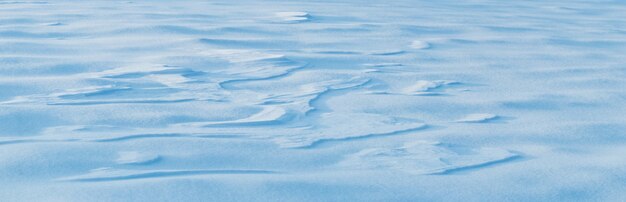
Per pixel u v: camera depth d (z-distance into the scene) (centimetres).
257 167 167
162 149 179
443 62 363
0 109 217
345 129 209
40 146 175
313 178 157
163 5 649
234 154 177
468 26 548
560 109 249
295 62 341
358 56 371
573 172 166
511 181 159
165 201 138
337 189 150
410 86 291
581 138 206
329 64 342
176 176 157
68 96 245
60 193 142
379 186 153
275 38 433
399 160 175
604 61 381
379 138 199
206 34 440
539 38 483
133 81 280
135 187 146
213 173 160
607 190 154
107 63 321
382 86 289
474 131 211
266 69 319
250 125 212
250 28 477
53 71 296
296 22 527
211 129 205
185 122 214
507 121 227
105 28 444
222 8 637
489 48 425
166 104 238
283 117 223
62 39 398
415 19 593
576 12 767
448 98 264
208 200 140
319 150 184
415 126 215
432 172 165
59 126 202
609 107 254
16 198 139
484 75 322
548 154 184
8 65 300
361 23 536
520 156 182
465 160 176
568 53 411
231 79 293
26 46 361
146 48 373
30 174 155
